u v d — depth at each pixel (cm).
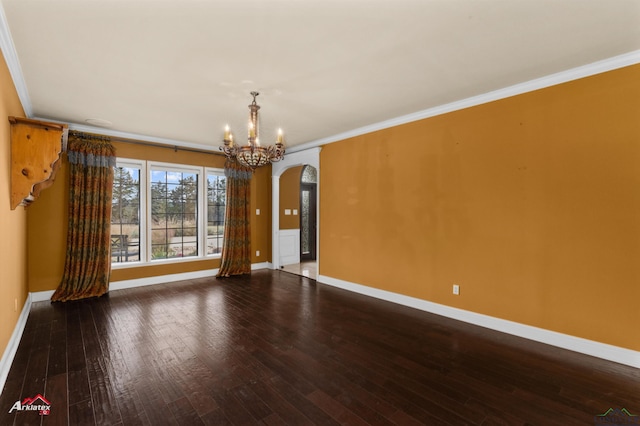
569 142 279
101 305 400
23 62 254
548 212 290
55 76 280
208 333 315
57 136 276
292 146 581
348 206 486
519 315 309
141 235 499
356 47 235
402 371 243
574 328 277
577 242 275
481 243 336
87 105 352
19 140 262
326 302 421
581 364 254
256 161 294
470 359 263
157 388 219
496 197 324
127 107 359
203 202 563
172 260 530
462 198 351
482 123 334
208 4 185
